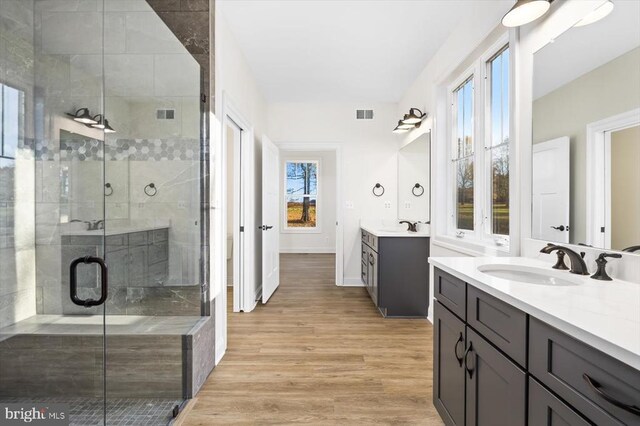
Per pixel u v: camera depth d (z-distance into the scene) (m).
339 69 3.46
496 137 2.34
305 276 5.11
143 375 1.83
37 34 1.84
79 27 1.89
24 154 1.77
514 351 1.01
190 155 2.12
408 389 1.97
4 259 1.68
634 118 1.18
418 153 3.71
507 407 1.05
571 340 0.78
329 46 2.98
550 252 1.45
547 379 0.86
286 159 7.71
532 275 1.48
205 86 2.16
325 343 2.62
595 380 0.71
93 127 1.88
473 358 1.28
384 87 3.99
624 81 1.23
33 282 1.72
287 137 4.54
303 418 1.70
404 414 1.73
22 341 1.69
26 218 1.75
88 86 1.89
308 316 3.27
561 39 1.56
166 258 2.02
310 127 4.54
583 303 0.92
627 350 0.61
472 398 1.29
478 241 2.48
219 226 2.35
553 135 1.61
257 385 2.01
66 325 1.70
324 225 7.74
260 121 4.03
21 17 1.80
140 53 1.99
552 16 1.61
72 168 1.83
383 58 3.21
